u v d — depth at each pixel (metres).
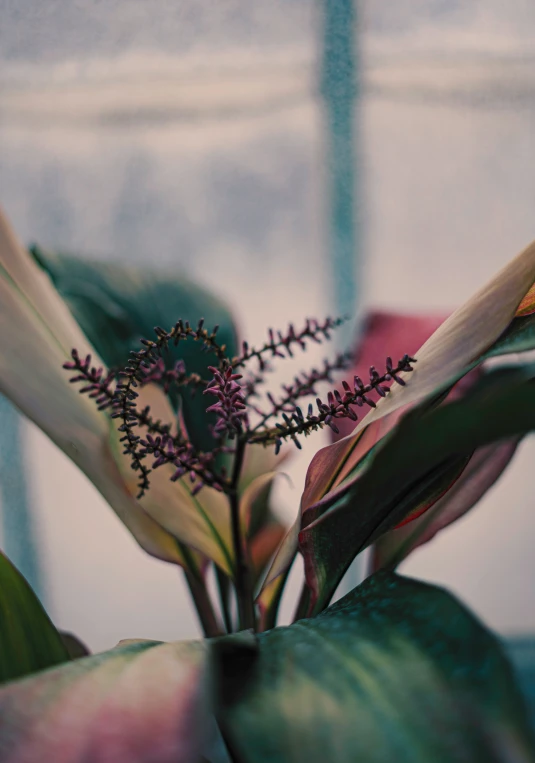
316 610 0.62
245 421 0.61
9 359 0.67
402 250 1.33
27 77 1.22
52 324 0.70
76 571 1.43
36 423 0.66
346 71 1.23
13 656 0.57
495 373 0.66
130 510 0.69
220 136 1.27
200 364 0.73
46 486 1.39
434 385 0.56
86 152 1.27
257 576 0.71
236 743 0.44
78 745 0.44
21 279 0.70
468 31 1.22
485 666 0.47
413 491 0.59
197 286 0.77
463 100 1.25
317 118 1.26
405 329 0.76
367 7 1.20
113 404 0.60
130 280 0.76
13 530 1.40
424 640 0.50
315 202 1.30
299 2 1.20
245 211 1.31
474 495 0.69
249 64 1.23
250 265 1.33
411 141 1.27
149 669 0.50
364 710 0.46
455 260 1.33
